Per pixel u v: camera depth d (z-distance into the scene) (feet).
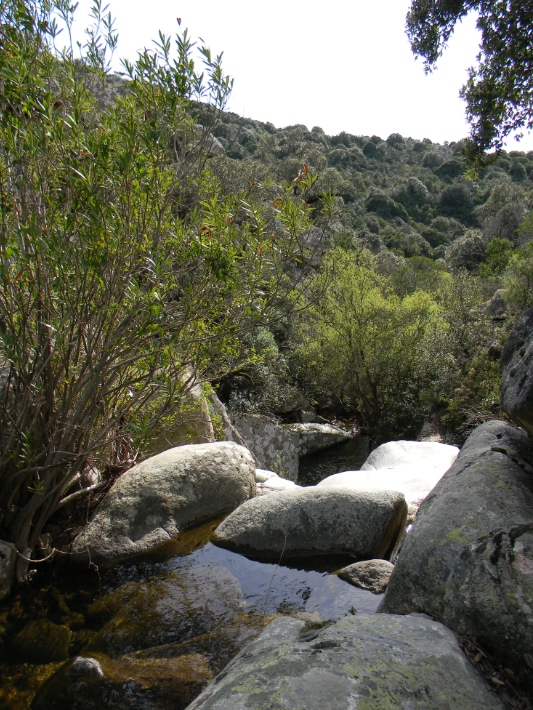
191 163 12.09
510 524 7.52
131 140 9.89
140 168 10.21
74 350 13.12
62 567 12.86
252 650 6.93
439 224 203.92
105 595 11.63
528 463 9.12
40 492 11.80
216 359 14.28
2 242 10.05
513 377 8.70
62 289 10.78
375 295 45.06
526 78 20.26
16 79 9.77
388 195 217.97
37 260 10.48
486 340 44.55
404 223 204.13
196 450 16.01
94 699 8.39
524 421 8.15
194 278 12.44
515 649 6.28
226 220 11.02
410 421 45.03
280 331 51.16
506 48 20.15
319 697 5.33
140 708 8.18
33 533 12.80
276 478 18.20
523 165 219.82
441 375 44.06
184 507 14.75
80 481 14.92
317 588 11.51
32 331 11.99
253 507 14.07
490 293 70.69
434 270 80.69
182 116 11.21
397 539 13.51
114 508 14.11
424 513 8.54
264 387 41.81
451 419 41.60
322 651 6.18
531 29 19.56
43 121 9.98
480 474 8.82
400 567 7.93
